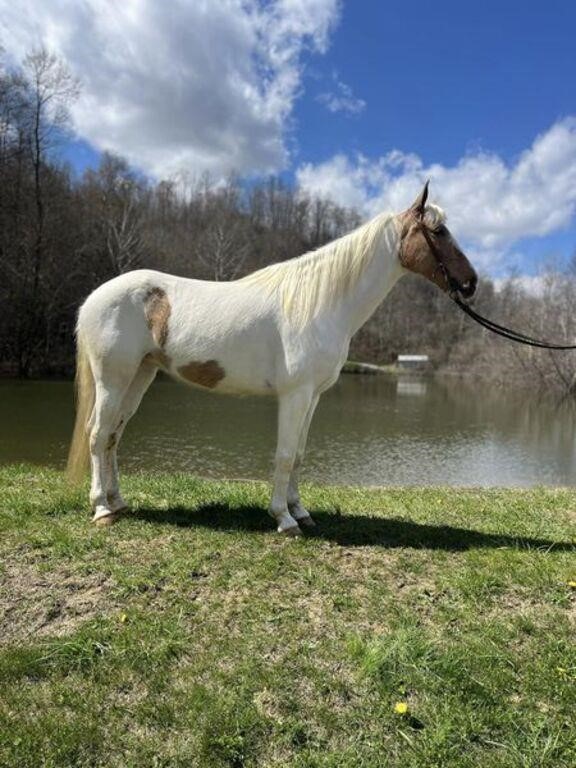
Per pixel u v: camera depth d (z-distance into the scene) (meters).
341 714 2.38
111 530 4.21
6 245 31.73
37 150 32.75
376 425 20.28
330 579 3.55
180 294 4.28
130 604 3.16
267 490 5.81
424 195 4.41
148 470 11.33
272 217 75.94
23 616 2.99
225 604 3.19
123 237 39.91
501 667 2.70
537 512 5.57
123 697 2.44
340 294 4.32
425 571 3.75
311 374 4.24
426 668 2.65
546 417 25.09
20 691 2.44
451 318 65.94
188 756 2.14
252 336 4.18
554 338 36.56
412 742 2.24
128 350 4.23
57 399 21.23
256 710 2.37
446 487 7.58
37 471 6.91
